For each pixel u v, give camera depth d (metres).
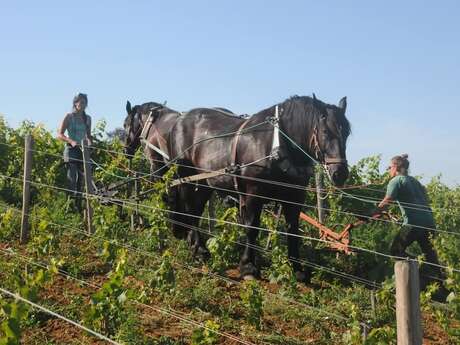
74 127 10.98
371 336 6.86
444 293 9.16
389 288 8.27
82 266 8.81
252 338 7.45
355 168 12.05
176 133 10.09
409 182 9.03
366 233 10.45
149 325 7.47
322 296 8.81
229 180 9.17
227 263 9.12
